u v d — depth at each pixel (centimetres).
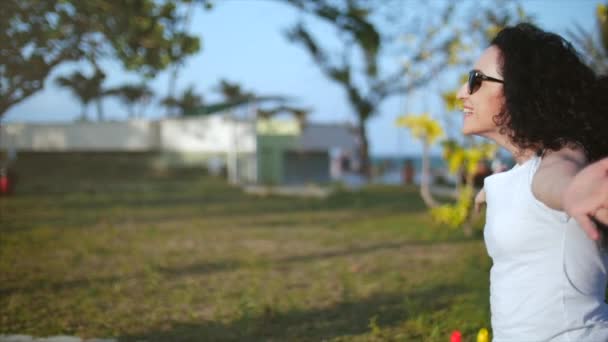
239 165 3192
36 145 3494
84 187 2483
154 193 2220
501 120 148
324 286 644
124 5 441
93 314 523
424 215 1451
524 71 141
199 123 3247
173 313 530
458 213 780
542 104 139
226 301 573
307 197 2114
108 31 436
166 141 3359
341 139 3456
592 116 139
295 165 3425
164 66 479
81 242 988
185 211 1579
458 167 835
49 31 402
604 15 425
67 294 602
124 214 1475
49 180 2966
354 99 1841
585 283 137
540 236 137
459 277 657
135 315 522
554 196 124
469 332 452
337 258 838
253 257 842
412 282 658
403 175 3059
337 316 516
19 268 747
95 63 448
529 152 149
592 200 105
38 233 1084
